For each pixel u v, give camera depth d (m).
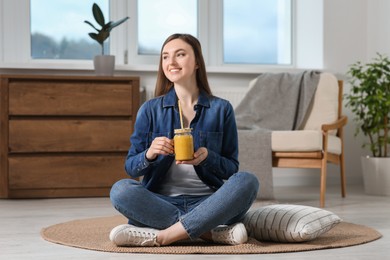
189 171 2.46
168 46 2.47
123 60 5.33
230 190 2.32
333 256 2.29
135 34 5.35
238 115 4.78
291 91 4.76
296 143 4.12
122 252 2.34
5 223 3.24
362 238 2.66
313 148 4.07
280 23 5.62
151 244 2.39
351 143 5.46
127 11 5.33
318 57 5.41
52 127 4.53
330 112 4.62
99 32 4.75
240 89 5.16
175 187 2.47
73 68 4.95
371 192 4.73
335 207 3.93
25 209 3.86
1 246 2.55
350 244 2.52
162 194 2.48
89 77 4.56
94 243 2.53
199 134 2.48
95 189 4.59
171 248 2.37
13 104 4.48
